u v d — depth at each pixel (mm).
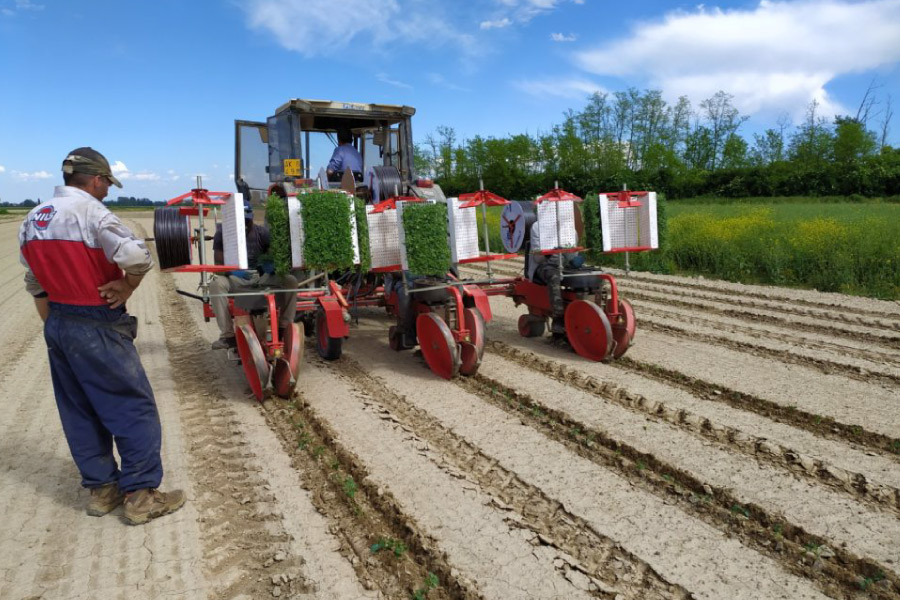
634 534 3168
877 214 16719
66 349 3117
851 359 5969
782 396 4969
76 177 3174
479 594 2711
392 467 3953
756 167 38781
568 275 6309
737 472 3754
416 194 7496
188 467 4051
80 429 3342
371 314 9250
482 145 50031
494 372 5977
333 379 5922
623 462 3979
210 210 4949
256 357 4984
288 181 7836
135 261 3023
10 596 2760
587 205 6102
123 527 3354
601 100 51594
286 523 3348
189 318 8977
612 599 2676
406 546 3123
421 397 5340
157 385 5809
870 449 4020
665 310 8500
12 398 5527
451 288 5781
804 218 15422
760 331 7172
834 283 9672
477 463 4027
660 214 6180
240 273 5801
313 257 5168
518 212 6551
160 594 2768
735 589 2725
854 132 39281
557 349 6770
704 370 5723
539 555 2998
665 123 52375
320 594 2754
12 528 3344
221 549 3125
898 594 2664
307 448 4309
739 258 11266
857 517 3242
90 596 2758
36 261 3059
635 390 5266
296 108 7496
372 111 7871
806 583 2762
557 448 4234
